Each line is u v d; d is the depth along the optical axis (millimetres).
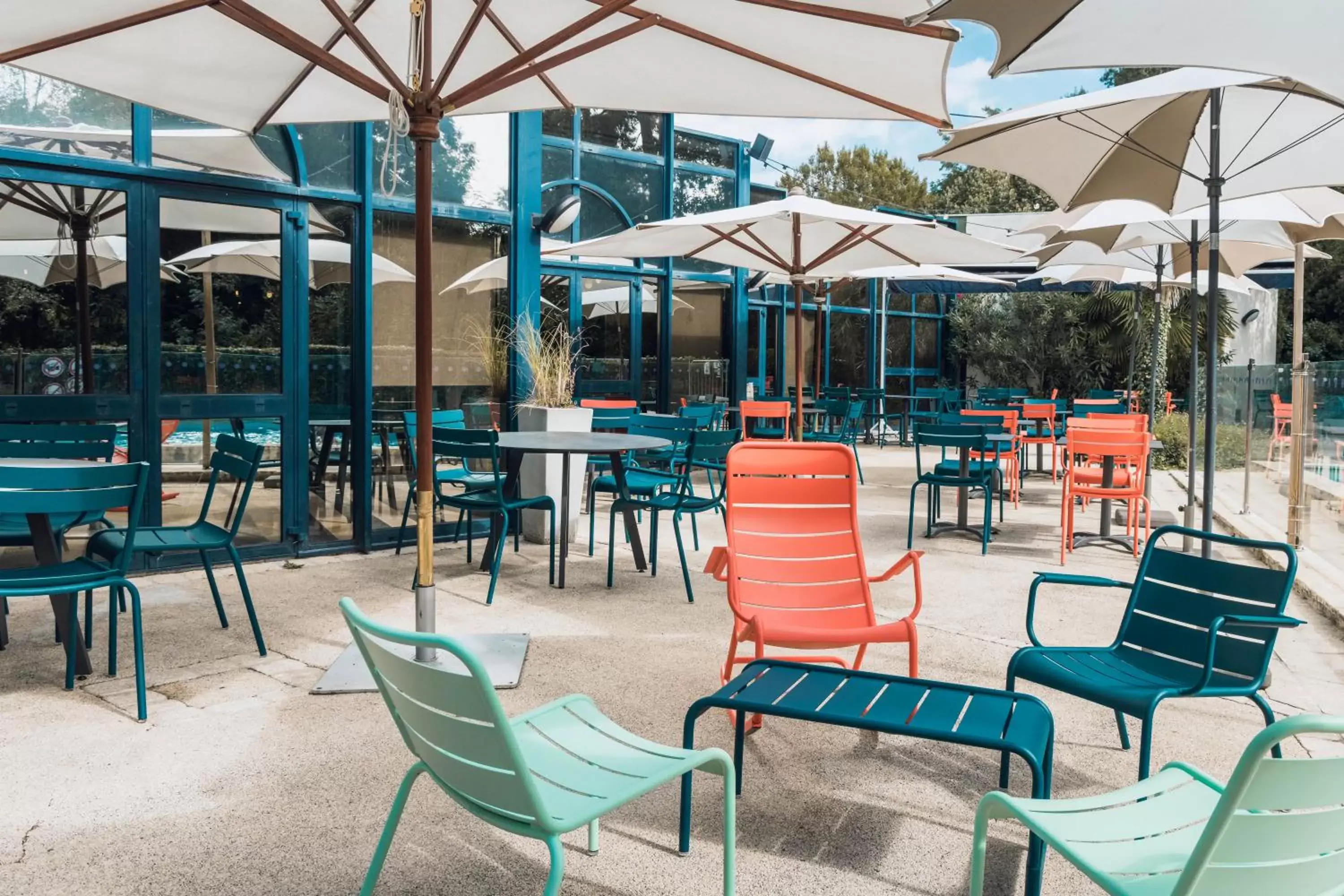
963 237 6879
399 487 7035
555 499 7211
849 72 4145
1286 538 7051
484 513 6324
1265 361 19031
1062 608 5492
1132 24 3086
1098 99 4633
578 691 4004
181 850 2686
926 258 7449
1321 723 1410
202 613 5125
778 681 2904
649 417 7645
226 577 5949
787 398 12750
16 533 4496
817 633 3453
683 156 11711
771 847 2758
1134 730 3688
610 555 5852
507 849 2721
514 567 6414
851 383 17219
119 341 5730
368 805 2979
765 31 3906
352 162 6648
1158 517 8633
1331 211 5691
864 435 16688
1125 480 7906
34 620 4953
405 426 6816
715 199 12211
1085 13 3066
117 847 2695
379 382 6879
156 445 5871
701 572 6352
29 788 3053
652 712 3779
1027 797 3084
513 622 5051
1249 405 8469
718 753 2295
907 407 18719
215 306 6082
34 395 5488
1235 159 4914
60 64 4375
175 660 4336
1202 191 5391
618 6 3527
